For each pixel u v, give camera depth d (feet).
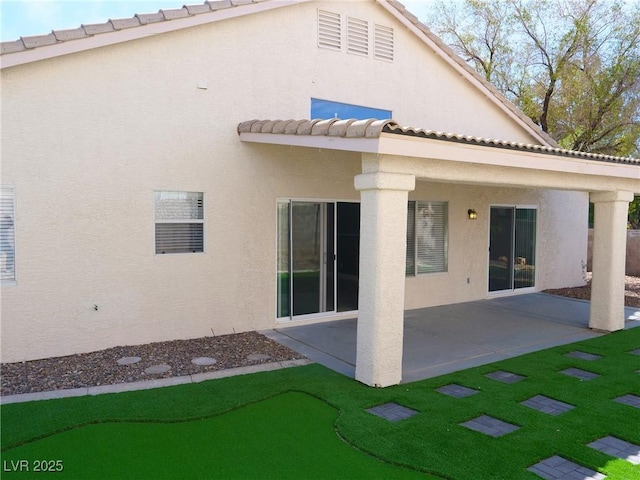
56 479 14.32
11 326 24.57
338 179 34.91
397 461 15.58
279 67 32.48
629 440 17.39
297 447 16.57
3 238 24.53
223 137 30.30
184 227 29.53
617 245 33.88
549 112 71.15
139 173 27.63
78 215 25.99
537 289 50.06
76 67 25.59
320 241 34.94
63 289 25.75
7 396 20.16
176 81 28.60
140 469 14.97
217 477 14.62
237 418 18.74
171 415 18.53
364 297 22.59
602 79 62.90
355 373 23.32
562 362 26.58
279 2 31.68
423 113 40.47
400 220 22.30
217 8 29.09
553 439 17.29
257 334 31.22
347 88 35.78
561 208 51.93
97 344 26.76
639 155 68.28
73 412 18.56
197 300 29.81
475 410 19.79
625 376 24.31
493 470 15.17
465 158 23.29
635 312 40.96
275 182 32.27
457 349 29.14
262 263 32.09
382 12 37.60
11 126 24.17
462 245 43.80
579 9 67.10
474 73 42.70
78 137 25.82
